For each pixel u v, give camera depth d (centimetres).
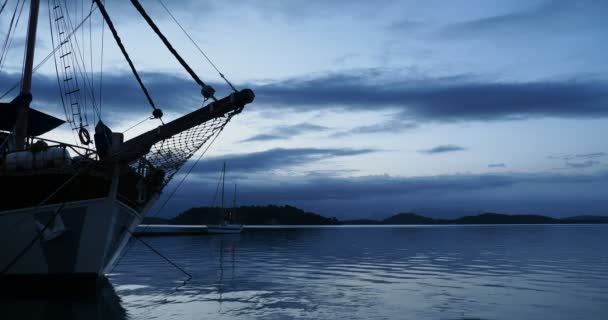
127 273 1941
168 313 1054
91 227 1298
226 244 4600
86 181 1294
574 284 1602
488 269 2128
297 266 2269
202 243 4744
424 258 2844
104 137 1286
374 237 7450
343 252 3453
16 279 1305
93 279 1323
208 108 1216
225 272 1980
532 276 1845
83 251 1298
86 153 1318
